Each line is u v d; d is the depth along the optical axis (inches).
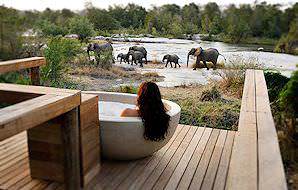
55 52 288.5
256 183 52.2
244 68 289.1
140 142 109.5
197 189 98.0
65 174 92.8
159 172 108.5
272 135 77.7
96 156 105.0
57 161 96.2
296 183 126.9
